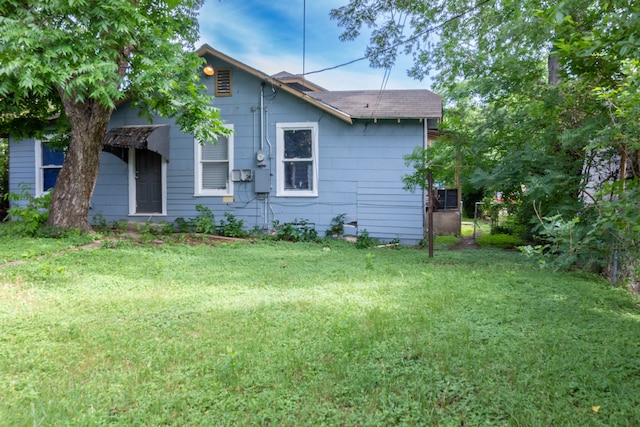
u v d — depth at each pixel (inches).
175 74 294.4
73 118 297.7
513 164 241.1
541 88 243.1
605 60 131.1
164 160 390.0
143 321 140.0
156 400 88.7
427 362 106.8
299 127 372.5
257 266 239.6
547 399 88.7
